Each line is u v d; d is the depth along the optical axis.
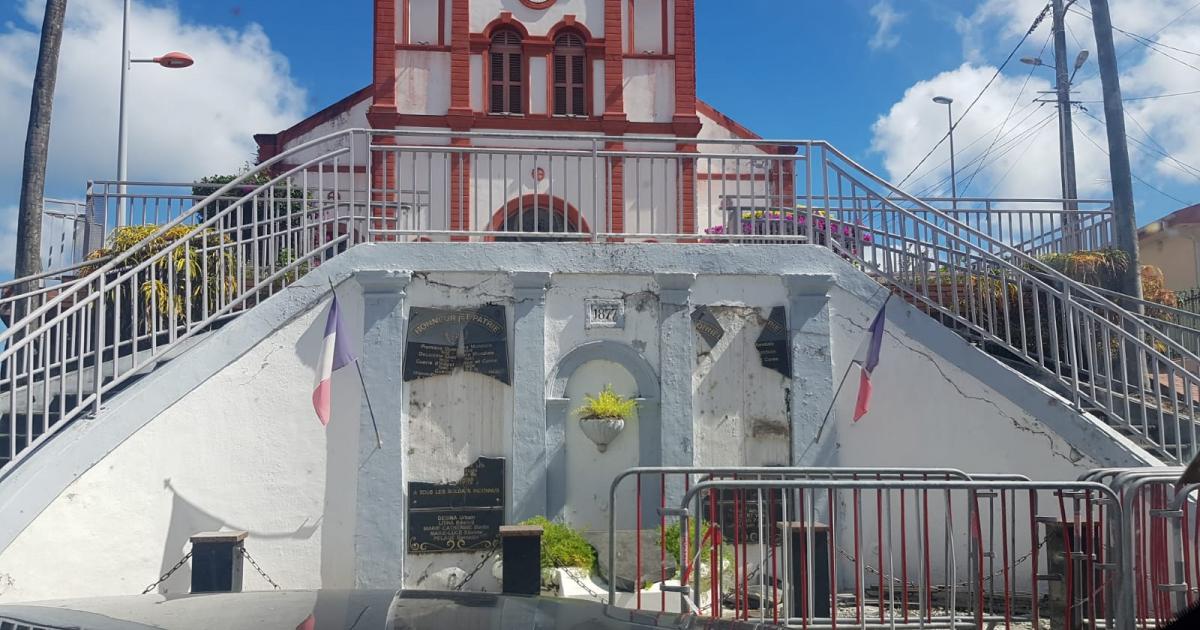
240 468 8.86
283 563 8.85
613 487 6.99
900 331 9.75
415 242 9.47
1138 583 6.67
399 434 9.16
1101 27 13.41
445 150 9.67
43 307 8.12
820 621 7.07
